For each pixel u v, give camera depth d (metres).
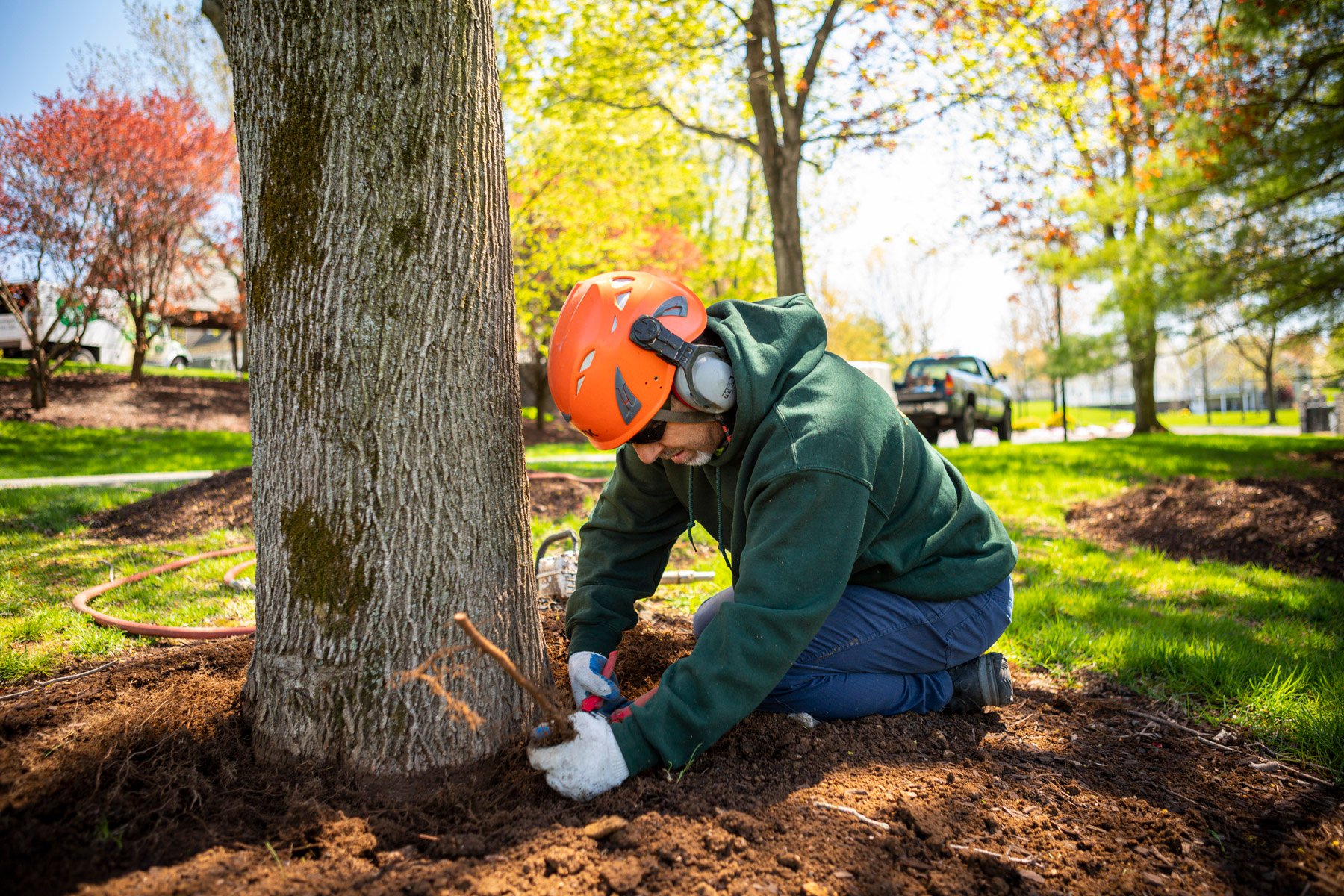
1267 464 8.55
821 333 2.05
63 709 2.14
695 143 12.87
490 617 1.95
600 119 11.26
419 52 1.81
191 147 14.32
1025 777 1.98
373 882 1.44
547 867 1.48
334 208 1.78
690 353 1.82
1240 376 42.84
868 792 1.82
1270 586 4.37
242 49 1.82
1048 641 3.16
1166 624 3.43
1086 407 52.50
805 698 2.16
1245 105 7.65
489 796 1.76
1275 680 2.60
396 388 1.82
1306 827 1.80
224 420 15.70
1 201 12.84
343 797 1.73
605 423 1.82
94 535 5.42
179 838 1.54
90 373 17.59
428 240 1.84
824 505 1.75
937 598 2.12
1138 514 6.42
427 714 1.84
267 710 1.87
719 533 2.25
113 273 14.16
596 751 1.70
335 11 1.75
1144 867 1.62
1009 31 9.20
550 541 3.35
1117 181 8.79
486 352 1.96
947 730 2.23
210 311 20.92
